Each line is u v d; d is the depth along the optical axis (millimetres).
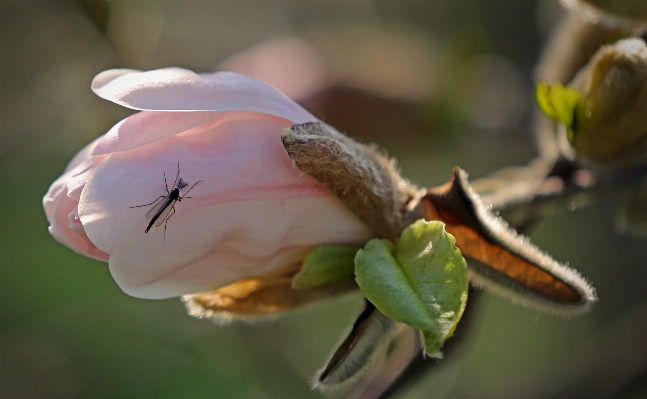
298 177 241
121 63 387
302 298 249
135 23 380
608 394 353
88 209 229
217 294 250
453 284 235
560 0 280
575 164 291
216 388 334
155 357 335
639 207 296
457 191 247
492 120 365
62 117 407
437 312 233
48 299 350
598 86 263
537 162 304
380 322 243
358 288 248
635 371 352
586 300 246
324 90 344
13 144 401
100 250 237
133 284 234
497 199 291
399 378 280
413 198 250
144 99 232
